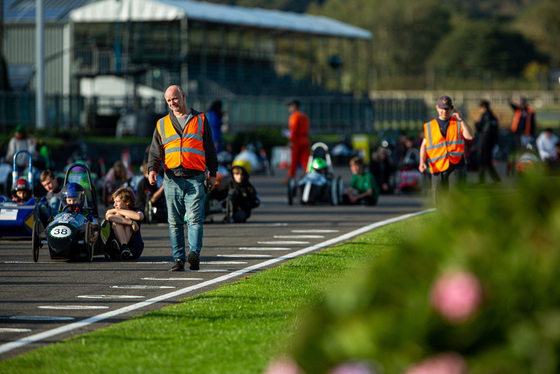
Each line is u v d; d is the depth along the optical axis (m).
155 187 42.47
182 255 27.44
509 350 8.05
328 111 144.25
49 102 110.00
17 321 19.66
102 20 145.12
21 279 25.88
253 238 35.88
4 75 111.88
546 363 7.99
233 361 15.43
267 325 18.41
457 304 8.16
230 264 28.66
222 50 156.88
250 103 128.50
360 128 152.00
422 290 8.39
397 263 8.66
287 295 21.98
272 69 189.25
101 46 147.62
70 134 75.25
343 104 148.12
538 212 8.64
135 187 45.28
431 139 34.66
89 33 149.12
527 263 8.33
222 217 45.38
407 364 8.16
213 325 18.55
